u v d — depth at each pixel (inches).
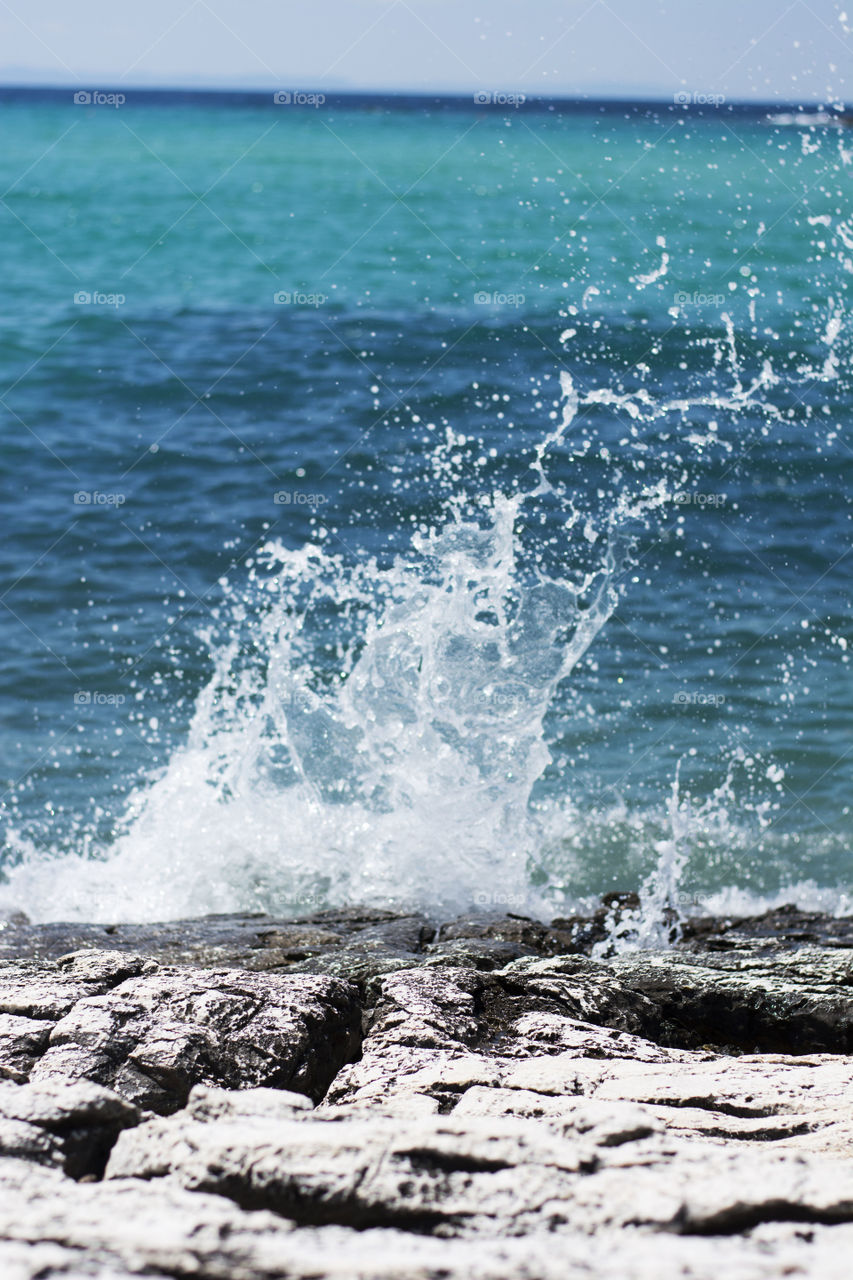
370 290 846.5
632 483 523.2
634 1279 74.1
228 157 1950.1
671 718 390.9
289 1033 167.9
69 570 482.9
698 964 217.2
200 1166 97.7
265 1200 94.6
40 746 374.9
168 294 901.2
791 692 405.1
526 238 1029.2
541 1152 101.3
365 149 2080.5
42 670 416.8
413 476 548.4
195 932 245.9
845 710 396.2
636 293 730.8
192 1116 115.0
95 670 418.3
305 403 632.4
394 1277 74.8
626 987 203.9
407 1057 161.5
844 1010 194.5
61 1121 116.5
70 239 1169.4
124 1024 165.0
